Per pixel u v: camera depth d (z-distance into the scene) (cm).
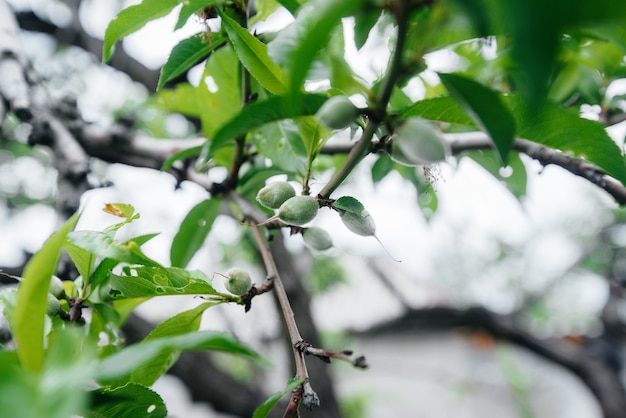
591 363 138
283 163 47
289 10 41
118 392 35
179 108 63
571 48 45
